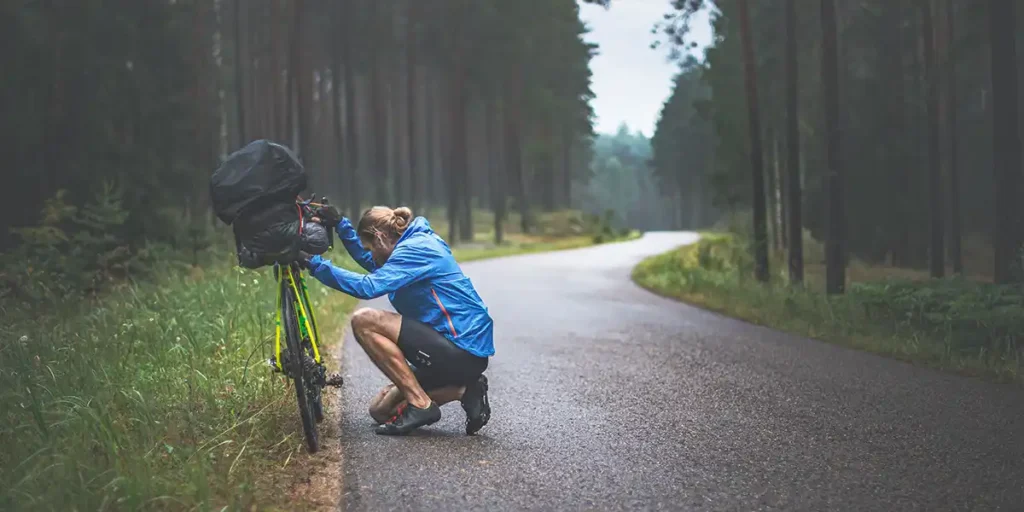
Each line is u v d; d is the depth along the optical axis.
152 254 14.91
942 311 10.12
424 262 5.04
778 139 35.91
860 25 32.09
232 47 54.59
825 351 9.23
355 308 13.02
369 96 68.31
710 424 5.61
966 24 25.23
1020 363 7.79
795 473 4.43
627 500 3.98
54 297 9.28
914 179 33.69
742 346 9.66
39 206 21.94
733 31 29.91
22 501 3.43
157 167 24.84
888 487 4.18
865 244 34.97
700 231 87.50
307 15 48.94
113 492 3.53
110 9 24.86
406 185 77.62
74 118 23.16
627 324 12.06
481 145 77.25
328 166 71.25
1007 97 14.28
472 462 4.62
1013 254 14.12
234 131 64.75
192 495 3.66
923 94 30.91
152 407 4.94
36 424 4.39
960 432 5.34
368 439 5.09
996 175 14.37
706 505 3.91
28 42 22.25
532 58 58.19
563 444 5.05
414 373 5.29
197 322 7.56
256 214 4.57
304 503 3.85
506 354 8.95
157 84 27.81
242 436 4.79
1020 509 3.83
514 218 67.38
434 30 50.38
